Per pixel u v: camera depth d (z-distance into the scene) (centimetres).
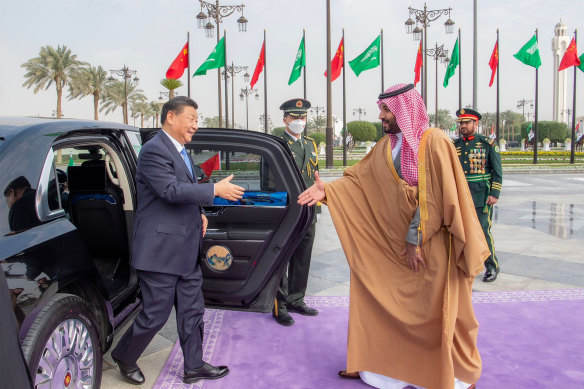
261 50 2175
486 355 305
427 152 245
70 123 256
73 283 236
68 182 333
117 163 311
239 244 291
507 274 482
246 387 271
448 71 2350
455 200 235
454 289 246
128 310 308
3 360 157
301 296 382
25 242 196
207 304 304
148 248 254
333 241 650
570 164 2373
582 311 378
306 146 386
